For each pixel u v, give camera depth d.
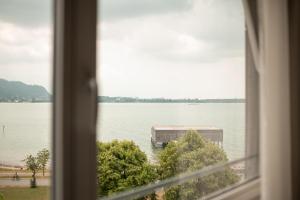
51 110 1.03
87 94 1.03
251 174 1.94
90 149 1.05
